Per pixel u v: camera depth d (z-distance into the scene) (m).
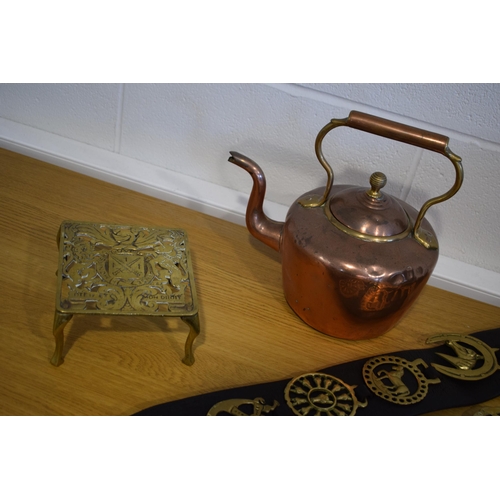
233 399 0.69
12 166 0.98
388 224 0.72
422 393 0.74
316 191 0.79
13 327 0.72
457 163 0.67
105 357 0.71
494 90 0.79
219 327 0.78
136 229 0.79
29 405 0.64
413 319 0.85
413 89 0.82
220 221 0.97
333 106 0.86
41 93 0.99
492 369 0.78
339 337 0.79
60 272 0.69
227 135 0.94
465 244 0.91
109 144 1.01
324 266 0.71
